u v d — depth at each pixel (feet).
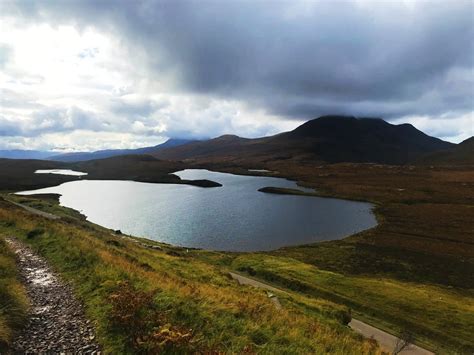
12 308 42.24
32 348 36.47
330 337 55.01
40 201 306.96
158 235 300.81
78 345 37.60
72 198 487.20
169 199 486.38
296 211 411.95
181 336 36.37
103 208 412.98
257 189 612.29
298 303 115.65
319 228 330.75
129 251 128.47
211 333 41.63
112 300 46.03
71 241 86.33
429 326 127.03
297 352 41.81
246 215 384.68
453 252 252.42
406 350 104.06
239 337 41.63
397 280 197.77
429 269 217.97
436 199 481.05
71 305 48.70
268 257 224.94
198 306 49.08
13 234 98.32
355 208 434.71
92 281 57.26
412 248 262.67
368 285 173.47
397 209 421.59
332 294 155.63
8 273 58.08
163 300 48.78
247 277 175.22
